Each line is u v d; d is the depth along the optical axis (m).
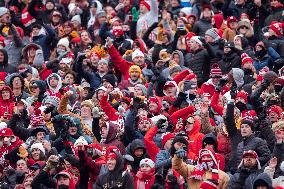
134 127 46.12
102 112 47.47
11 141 45.59
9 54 59.06
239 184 41.28
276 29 56.53
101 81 53.34
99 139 46.88
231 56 54.66
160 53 55.41
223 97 48.78
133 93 51.28
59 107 47.78
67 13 66.00
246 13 61.50
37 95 51.59
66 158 43.53
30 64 57.94
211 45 55.66
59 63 56.03
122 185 42.50
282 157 43.00
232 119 44.56
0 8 60.84
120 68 53.91
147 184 42.94
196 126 45.31
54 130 46.38
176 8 64.62
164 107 48.59
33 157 44.88
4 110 50.06
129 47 58.19
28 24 62.34
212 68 50.66
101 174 42.88
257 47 55.25
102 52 55.69
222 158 42.81
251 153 41.53
